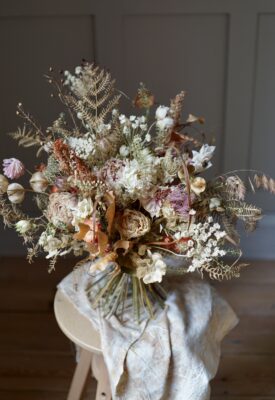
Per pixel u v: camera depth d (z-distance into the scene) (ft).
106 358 3.06
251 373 4.70
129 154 3.00
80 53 5.29
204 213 3.03
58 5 5.02
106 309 3.31
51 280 5.90
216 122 5.62
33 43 5.23
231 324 3.57
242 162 5.85
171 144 3.02
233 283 5.84
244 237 6.11
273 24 5.10
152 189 2.84
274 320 5.32
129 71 5.35
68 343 5.03
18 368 4.78
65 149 2.76
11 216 3.06
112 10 5.03
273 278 5.93
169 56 5.27
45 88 5.41
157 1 4.99
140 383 3.06
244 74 5.33
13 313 5.42
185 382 3.12
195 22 5.11
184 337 3.14
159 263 2.82
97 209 2.83
